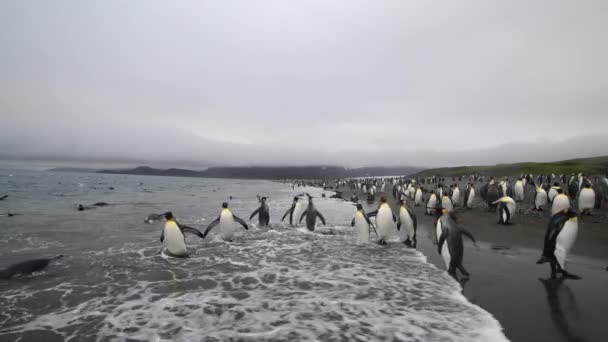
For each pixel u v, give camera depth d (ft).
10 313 18.79
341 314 17.94
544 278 22.35
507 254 29.04
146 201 105.09
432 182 207.41
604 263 25.13
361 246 35.50
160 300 20.43
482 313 17.47
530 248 31.14
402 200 36.19
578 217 44.62
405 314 17.76
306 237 41.47
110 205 87.92
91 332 16.46
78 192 144.56
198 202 104.37
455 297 19.97
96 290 22.34
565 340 14.56
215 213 71.82
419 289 21.57
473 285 21.65
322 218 48.75
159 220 57.62
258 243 37.63
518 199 69.56
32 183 230.27
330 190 209.97
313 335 15.70
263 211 50.44
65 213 68.18
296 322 17.10
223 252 33.24
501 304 18.42
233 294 21.27
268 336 15.69
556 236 21.90
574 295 19.24
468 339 15.01
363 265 27.73
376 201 102.99
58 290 22.38
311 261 29.32
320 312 18.26
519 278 22.48
